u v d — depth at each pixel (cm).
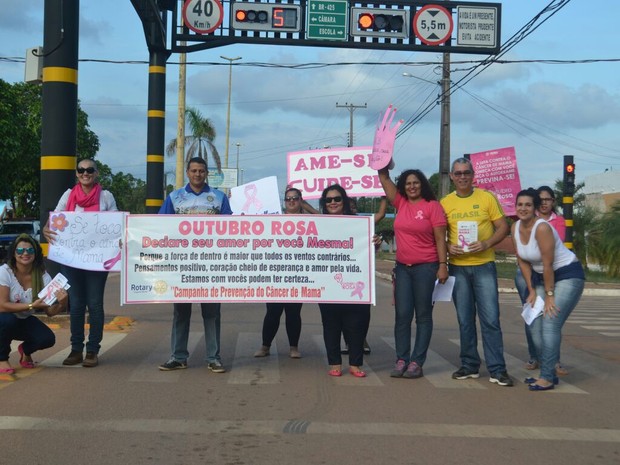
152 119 1573
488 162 1163
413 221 747
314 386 725
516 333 1205
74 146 1102
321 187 1019
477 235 739
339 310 779
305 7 1606
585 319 1480
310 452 521
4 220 3034
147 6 1463
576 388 753
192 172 770
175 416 605
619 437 575
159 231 755
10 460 491
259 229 757
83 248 764
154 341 980
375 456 515
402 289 770
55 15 1082
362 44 1622
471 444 548
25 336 759
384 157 759
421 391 715
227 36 1580
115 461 494
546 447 545
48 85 1084
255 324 1198
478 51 1653
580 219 3731
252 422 593
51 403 636
